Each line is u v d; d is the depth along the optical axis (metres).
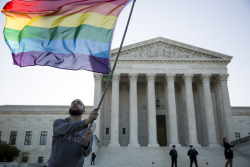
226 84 62.78
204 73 63.44
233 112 80.19
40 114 80.50
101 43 10.74
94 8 11.14
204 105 64.25
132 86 61.84
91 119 6.36
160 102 70.62
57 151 6.77
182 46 65.19
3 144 57.31
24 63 10.37
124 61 63.72
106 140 65.94
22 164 42.03
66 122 7.01
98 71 10.38
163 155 48.81
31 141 77.75
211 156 48.66
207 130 60.06
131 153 50.41
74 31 10.83
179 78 67.50
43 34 10.70
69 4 10.98
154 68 63.59
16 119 80.50
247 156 47.44
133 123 59.16
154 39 65.69
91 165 42.47
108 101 69.69
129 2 11.30
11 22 10.77
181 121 68.62
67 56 10.50
